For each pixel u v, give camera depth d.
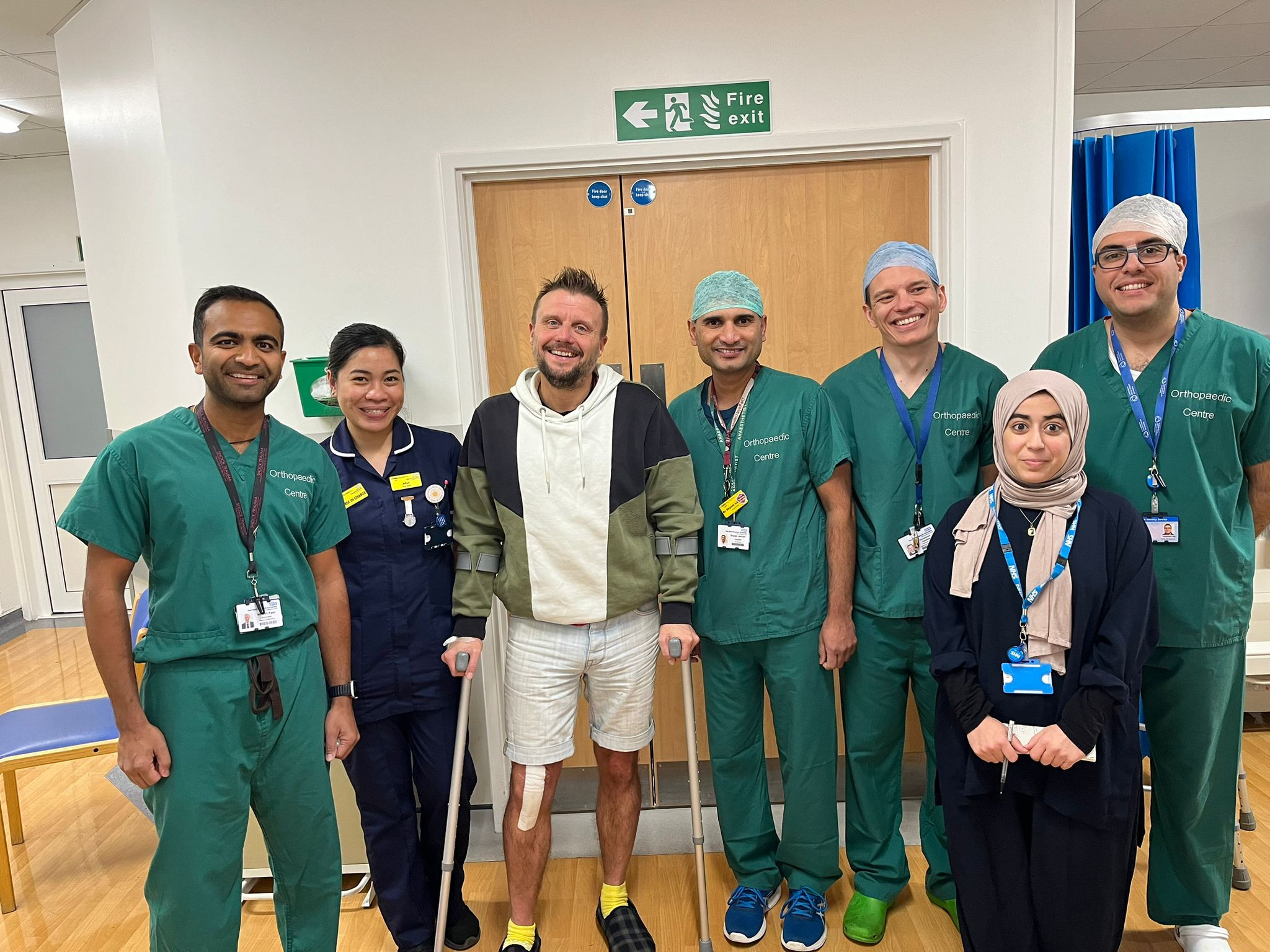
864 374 1.95
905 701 2.00
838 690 2.74
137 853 2.59
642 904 2.15
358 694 1.84
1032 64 2.36
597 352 1.78
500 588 1.85
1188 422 1.69
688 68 2.38
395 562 1.86
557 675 1.85
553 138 2.41
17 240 4.85
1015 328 2.46
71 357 4.99
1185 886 1.82
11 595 5.09
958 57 2.36
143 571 2.61
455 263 2.44
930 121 2.39
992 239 2.43
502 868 2.36
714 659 1.99
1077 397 1.47
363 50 2.38
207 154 2.41
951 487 1.88
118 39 2.59
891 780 2.02
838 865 2.04
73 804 2.92
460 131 2.40
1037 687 1.45
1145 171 2.54
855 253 2.56
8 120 4.04
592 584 1.80
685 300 2.58
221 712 1.46
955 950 1.92
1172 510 1.70
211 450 1.50
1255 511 1.77
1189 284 2.61
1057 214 2.42
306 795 1.59
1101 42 3.80
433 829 1.99
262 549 1.52
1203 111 2.57
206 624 1.45
